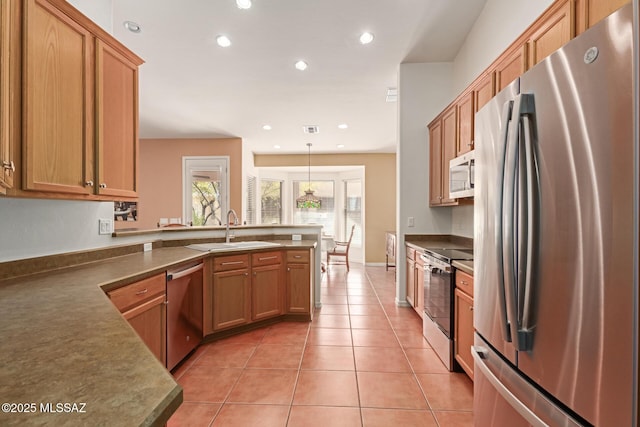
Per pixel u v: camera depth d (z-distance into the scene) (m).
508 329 1.15
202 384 2.13
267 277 3.25
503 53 2.13
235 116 5.14
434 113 3.75
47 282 1.60
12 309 1.15
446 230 3.84
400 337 2.96
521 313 1.11
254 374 2.27
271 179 8.43
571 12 1.52
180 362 2.45
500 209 1.17
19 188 1.38
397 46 3.26
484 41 2.76
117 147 2.01
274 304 3.30
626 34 0.76
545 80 1.01
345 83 3.98
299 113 5.01
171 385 0.63
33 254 1.81
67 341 0.85
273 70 3.62
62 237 2.00
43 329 0.95
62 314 1.09
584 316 0.87
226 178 6.49
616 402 0.78
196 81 3.87
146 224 6.53
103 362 0.73
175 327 2.29
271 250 3.27
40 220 1.85
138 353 0.78
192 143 6.54
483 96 2.48
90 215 2.23
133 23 2.73
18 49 1.37
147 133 6.16
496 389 1.30
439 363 2.44
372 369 2.34
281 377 2.22
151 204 6.54
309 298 3.40
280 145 7.03
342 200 8.45
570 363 0.92
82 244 2.16
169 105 4.66
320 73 3.72
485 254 1.41
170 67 3.51
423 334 2.99
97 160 1.83
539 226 1.04
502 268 1.17
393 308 3.87
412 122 3.79
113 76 1.97
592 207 0.85
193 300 2.56
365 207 7.68
